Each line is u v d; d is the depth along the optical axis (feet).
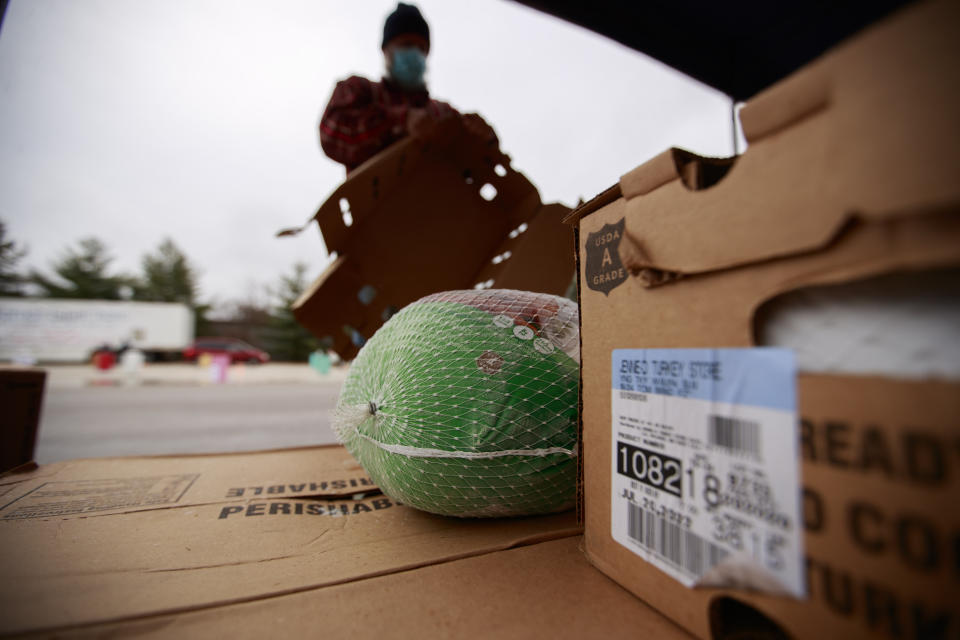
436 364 2.80
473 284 5.48
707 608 1.63
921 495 1.08
